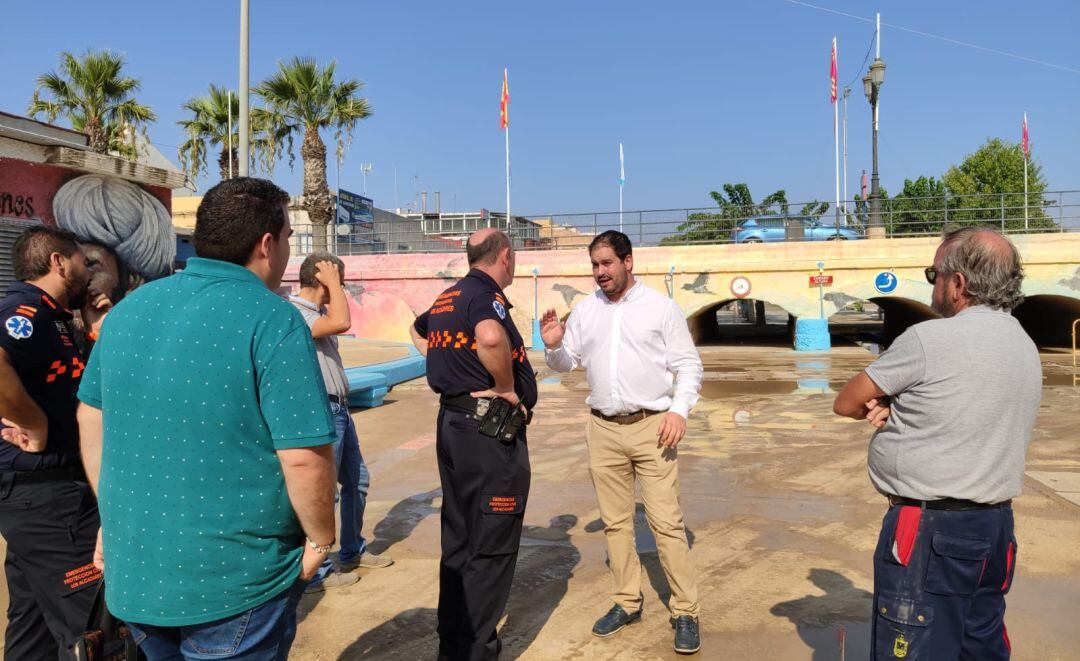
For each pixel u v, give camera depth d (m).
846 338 24.80
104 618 2.45
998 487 2.23
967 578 2.22
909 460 2.30
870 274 20.23
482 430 3.29
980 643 2.33
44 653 3.07
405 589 4.34
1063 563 4.53
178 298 1.99
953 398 2.23
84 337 3.56
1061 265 19.23
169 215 10.81
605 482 3.81
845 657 3.45
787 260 20.81
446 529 3.43
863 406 2.46
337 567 4.64
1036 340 23.30
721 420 9.82
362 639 3.72
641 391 3.65
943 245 2.44
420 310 23.64
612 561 3.84
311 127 25.55
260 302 1.97
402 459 7.79
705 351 20.72
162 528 1.90
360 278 24.16
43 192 8.86
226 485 1.91
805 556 4.78
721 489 6.41
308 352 1.99
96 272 3.63
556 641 3.68
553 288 22.27
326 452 1.99
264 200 2.10
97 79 22.81
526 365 3.55
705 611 3.99
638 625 3.85
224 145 30.30
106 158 9.38
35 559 2.82
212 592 1.91
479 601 3.30
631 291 3.75
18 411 2.63
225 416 1.89
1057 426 9.03
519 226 29.08
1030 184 38.84
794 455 7.67
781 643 3.61
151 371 1.92
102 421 2.13
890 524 2.34
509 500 3.31
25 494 2.78
